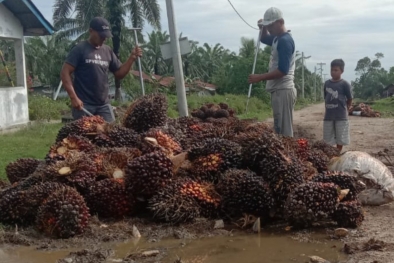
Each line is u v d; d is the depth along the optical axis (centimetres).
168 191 457
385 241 403
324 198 431
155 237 421
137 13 3103
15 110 1541
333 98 859
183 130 586
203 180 483
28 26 1603
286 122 690
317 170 537
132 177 461
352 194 455
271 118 2384
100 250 385
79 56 653
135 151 506
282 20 681
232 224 457
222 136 551
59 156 506
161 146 512
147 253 376
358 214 438
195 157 495
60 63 4628
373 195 511
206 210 460
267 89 704
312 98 7581
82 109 634
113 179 474
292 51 672
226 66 5156
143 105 569
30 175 507
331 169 536
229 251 388
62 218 414
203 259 370
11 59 3612
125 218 468
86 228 429
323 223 444
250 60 4491
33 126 1402
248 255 378
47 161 507
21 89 1577
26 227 449
